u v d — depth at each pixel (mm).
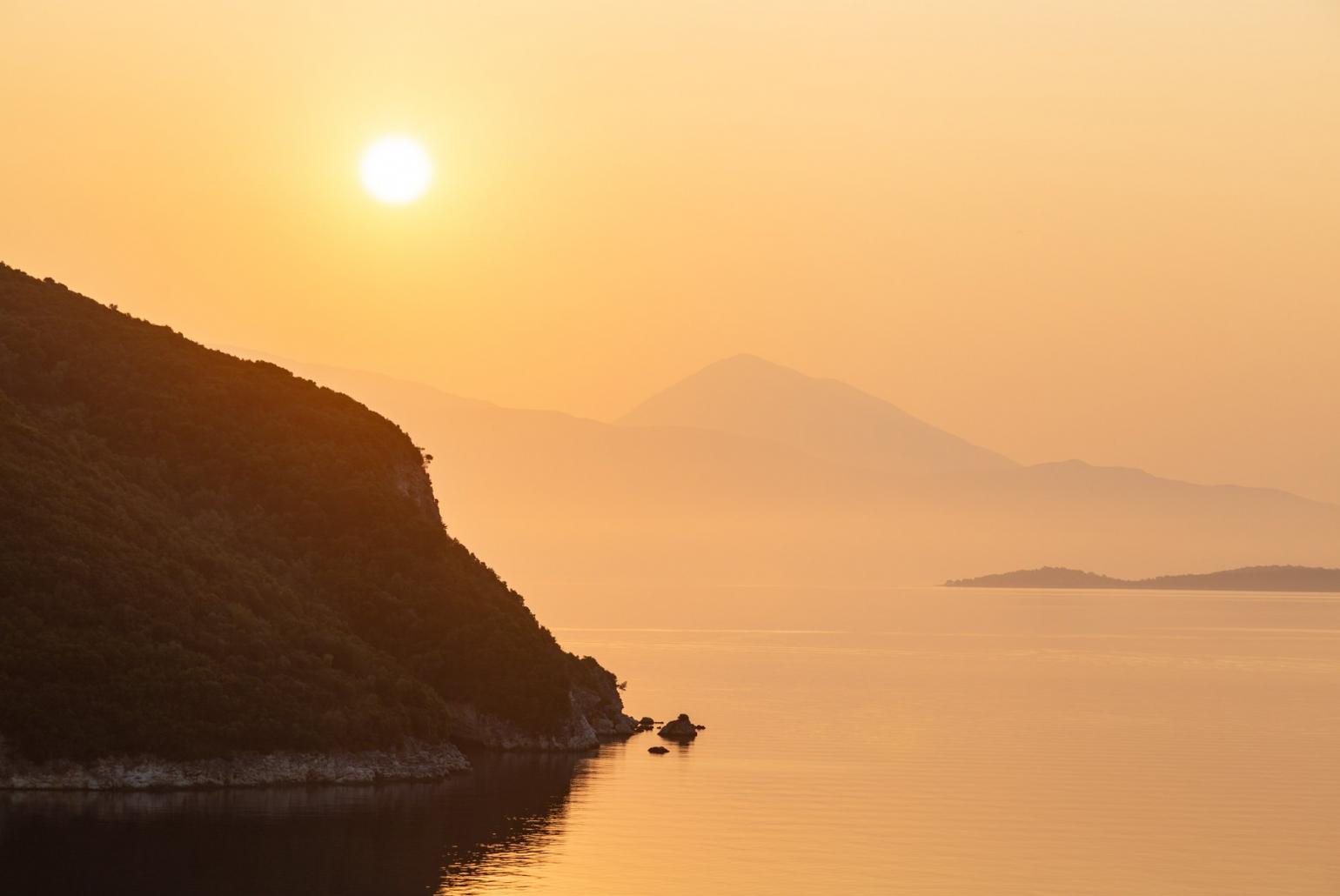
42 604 139250
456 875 114938
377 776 148375
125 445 178125
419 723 157750
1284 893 120688
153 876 109625
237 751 139250
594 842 128250
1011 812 150125
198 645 145750
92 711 133750
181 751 135875
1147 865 128500
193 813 127062
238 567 163500
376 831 126750
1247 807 157750
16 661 133375
